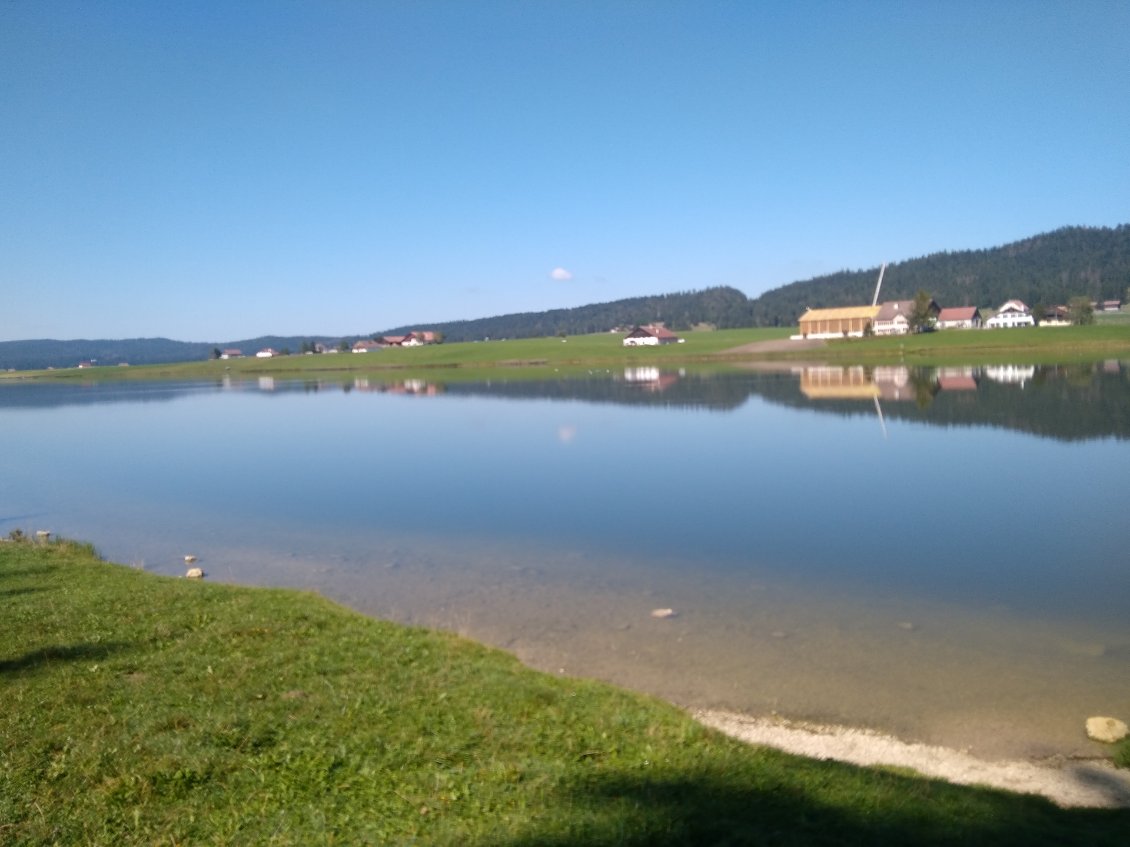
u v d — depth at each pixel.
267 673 10.58
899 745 9.92
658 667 12.50
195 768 7.92
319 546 21.98
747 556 19.23
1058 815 7.93
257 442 49.38
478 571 18.66
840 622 14.49
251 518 26.45
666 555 19.56
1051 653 12.84
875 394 57.69
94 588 15.71
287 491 31.53
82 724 8.98
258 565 20.08
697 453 35.97
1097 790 8.84
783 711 10.93
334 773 7.87
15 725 8.99
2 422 72.94
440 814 7.08
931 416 43.88
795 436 39.41
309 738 8.57
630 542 20.98
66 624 12.91
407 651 11.66
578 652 13.21
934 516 22.69
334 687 10.12
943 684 11.71
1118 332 108.44
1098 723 10.09
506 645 13.61
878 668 12.34
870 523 22.17
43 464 43.38
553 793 7.47
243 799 7.40
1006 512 22.80
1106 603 15.18
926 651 13.01
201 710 9.34
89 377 174.88
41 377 188.25
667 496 27.00
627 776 7.84
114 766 8.02
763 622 14.56
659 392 68.38
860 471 29.98
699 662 12.68
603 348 149.12
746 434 41.06
